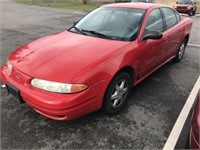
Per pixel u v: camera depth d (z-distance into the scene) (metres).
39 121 3.06
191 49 6.70
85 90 2.62
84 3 24.06
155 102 3.61
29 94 2.67
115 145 2.67
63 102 2.51
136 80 3.65
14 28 9.17
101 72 2.77
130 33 3.57
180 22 5.08
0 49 6.22
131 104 3.53
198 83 4.34
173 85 4.23
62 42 3.42
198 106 2.08
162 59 4.44
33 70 2.76
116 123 3.05
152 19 3.98
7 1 22.41
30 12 14.37
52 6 19.00
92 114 3.22
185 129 2.96
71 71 2.66
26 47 3.42
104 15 4.07
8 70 3.13
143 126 3.00
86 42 3.37
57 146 2.64
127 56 3.17
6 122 3.04
